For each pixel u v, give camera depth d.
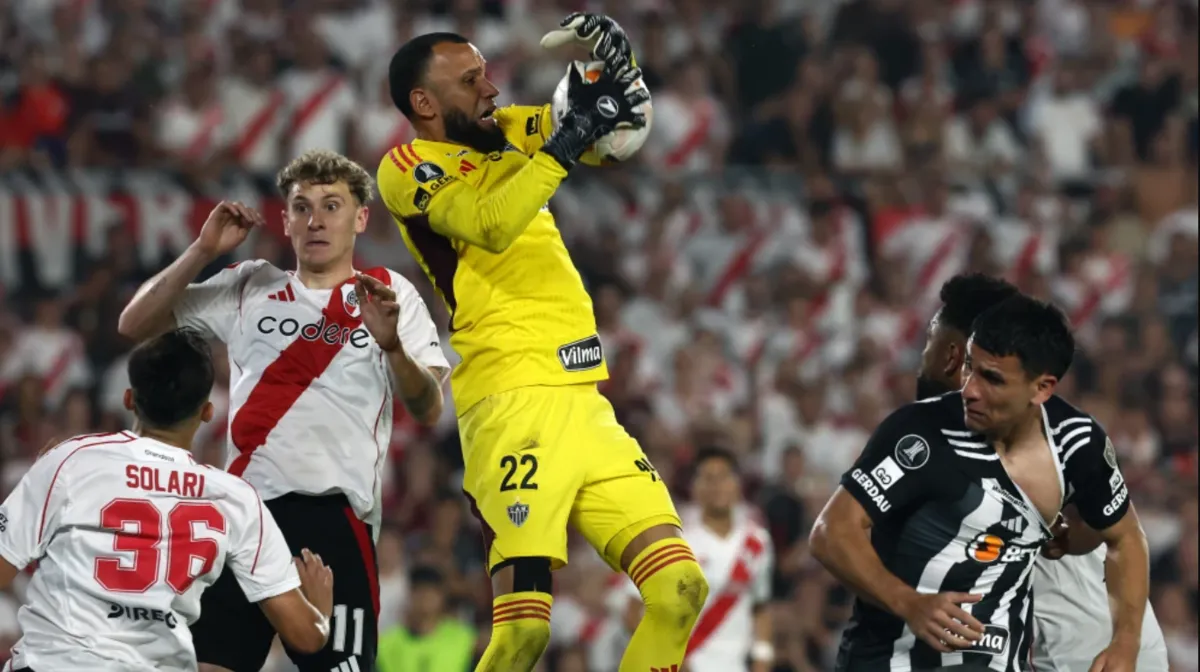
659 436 40.91
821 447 43.94
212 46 51.88
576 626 36.41
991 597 17.19
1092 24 61.91
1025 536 17.11
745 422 43.69
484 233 17.77
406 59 18.77
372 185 20.05
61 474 17.33
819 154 53.50
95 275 44.41
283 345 19.30
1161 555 40.22
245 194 44.78
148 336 19.44
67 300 44.31
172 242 44.59
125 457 17.42
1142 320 48.38
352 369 19.31
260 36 52.41
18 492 17.38
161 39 52.25
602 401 19.00
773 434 44.12
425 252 18.94
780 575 38.81
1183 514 40.41
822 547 17.09
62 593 17.09
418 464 39.91
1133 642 17.59
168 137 48.03
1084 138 56.75
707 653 32.12
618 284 47.06
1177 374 46.34
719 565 32.31
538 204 17.56
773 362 47.06
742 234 49.41
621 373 43.47
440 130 18.77
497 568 18.45
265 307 19.48
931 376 18.84
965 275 18.92
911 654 17.48
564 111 17.97
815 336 47.59
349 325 19.41
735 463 33.03
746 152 53.19
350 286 19.58
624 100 17.84
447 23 54.50
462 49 18.80
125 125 48.16
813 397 44.62
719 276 48.81
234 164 47.16
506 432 18.45
